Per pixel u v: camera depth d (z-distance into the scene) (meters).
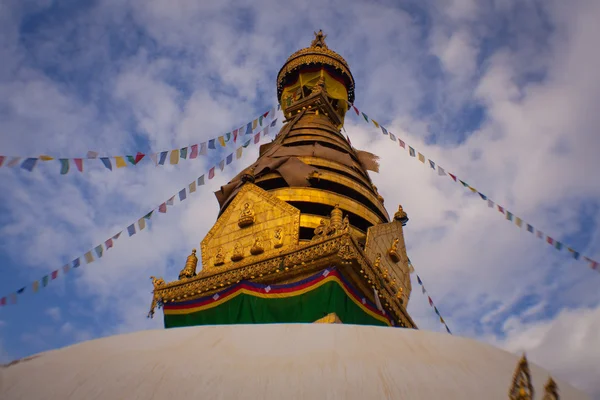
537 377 5.92
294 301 12.45
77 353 6.42
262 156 19.42
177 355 6.06
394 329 6.79
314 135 20.30
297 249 13.05
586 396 5.89
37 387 5.66
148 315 14.24
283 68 24.83
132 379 5.63
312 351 5.98
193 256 15.36
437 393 5.29
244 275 13.39
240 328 6.80
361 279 12.87
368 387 5.33
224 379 5.52
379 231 15.44
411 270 17.98
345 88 24.61
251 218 15.12
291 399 5.20
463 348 6.32
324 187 17.14
